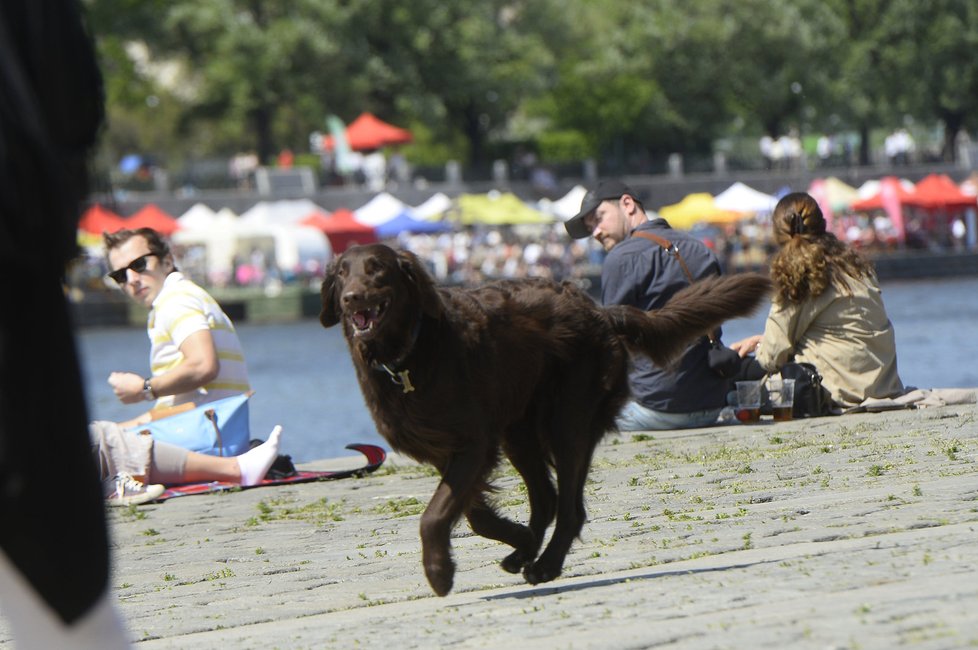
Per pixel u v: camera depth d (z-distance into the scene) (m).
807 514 9.11
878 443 12.89
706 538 8.60
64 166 3.38
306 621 7.08
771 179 98.12
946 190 80.81
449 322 7.71
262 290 71.44
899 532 7.96
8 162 3.19
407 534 10.41
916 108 112.94
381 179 90.56
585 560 8.38
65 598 3.38
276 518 11.90
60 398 3.31
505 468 13.77
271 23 96.38
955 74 110.50
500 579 8.26
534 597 7.11
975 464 10.98
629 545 8.75
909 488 9.83
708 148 110.62
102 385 42.38
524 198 94.12
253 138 124.31
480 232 78.69
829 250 15.75
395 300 7.49
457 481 7.64
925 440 12.86
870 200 80.25
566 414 8.32
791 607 5.56
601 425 8.55
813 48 107.12
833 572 6.45
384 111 106.56
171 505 13.30
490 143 105.94
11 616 3.44
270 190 86.94
